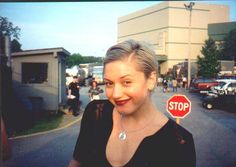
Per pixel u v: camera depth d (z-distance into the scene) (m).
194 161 1.08
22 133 9.54
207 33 48.91
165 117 1.17
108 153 1.18
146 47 1.06
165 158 1.07
